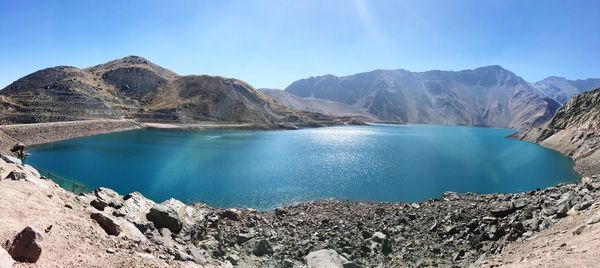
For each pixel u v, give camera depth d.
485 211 34.75
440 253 27.48
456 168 91.94
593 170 87.38
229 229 31.97
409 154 120.00
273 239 30.41
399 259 26.86
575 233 21.47
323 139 171.88
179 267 18.55
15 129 114.31
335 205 49.28
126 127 182.38
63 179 62.84
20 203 17.06
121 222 21.34
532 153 129.38
